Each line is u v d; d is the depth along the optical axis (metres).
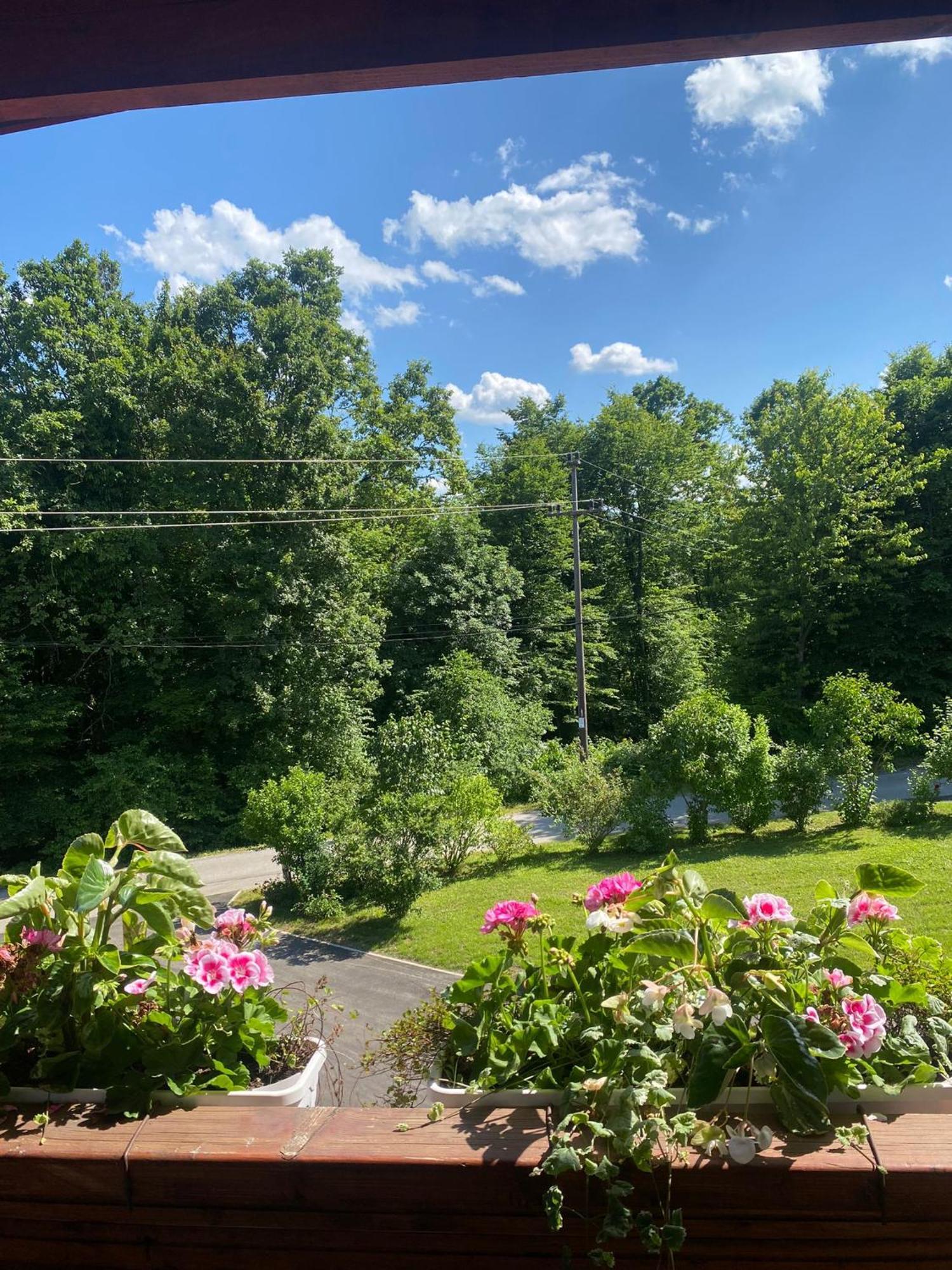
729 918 1.23
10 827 15.26
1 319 16.67
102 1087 1.25
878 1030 1.10
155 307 19.16
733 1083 1.09
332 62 1.04
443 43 1.02
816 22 0.95
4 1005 1.30
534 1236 0.95
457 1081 1.23
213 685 17.09
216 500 16.80
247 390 16.73
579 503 21.81
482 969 1.30
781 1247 0.93
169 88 1.08
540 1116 1.08
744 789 11.20
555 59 1.03
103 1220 1.05
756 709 19.92
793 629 20.77
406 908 8.35
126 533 16.17
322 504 17.53
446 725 10.59
